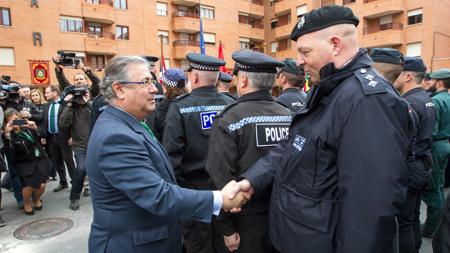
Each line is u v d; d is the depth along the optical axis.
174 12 25.59
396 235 1.22
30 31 19.14
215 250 2.24
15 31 18.70
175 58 25.69
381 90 1.14
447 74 3.56
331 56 1.28
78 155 4.51
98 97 4.00
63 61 4.79
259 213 1.90
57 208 4.51
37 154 4.25
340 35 1.26
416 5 20.16
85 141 4.55
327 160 1.26
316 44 1.30
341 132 1.19
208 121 2.50
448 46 21.19
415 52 20.45
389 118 1.11
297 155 1.37
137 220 1.48
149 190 1.38
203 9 26.78
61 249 3.33
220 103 2.61
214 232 2.21
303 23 1.34
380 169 1.07
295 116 1.45
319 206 1.29
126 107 1.56
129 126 1.52
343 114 1.19
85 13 20.81
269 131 1.93
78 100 4.52
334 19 1.26
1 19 18.44
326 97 1.31
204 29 26.56
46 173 4.39
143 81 1.54
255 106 1.96
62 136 4.84
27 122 4.23
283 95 3.32
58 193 5.23
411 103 2.62
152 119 3.38
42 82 19.17
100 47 21.39
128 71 1.52
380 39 21.27
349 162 1.13
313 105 1.35
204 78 2.58
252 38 29.97
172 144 2.40
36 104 6.36
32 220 4.08
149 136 1.61
